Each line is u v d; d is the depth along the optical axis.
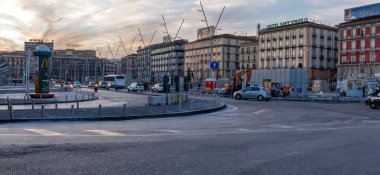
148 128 13.29
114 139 10.30
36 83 34.31
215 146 9.23
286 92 41.03
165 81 27.08
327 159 7.72
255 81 46.22
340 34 92.94
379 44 84.00
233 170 6.68
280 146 9.30
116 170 6.57
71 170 6.55
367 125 14.62
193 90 60.22
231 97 43.00
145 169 6.68
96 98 35.69
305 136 11.22
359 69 87.75
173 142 9.83
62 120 15.88
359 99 37.94
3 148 8.67
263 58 111.06
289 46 102.94
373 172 6.65
